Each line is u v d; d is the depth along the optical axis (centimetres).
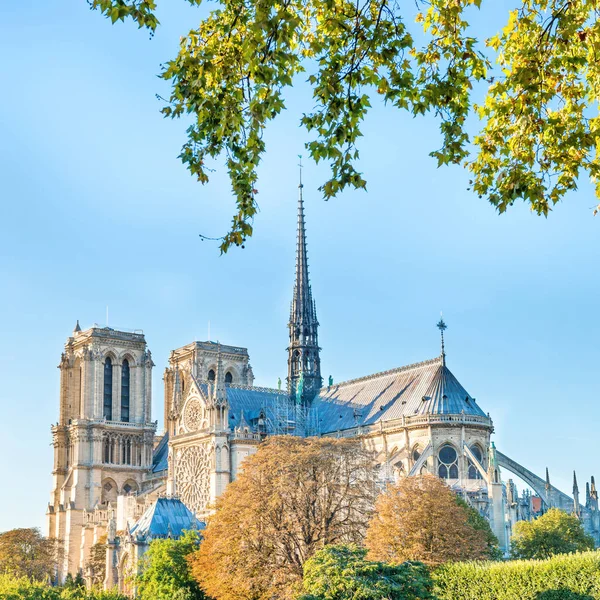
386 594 8475
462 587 9094
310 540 11594
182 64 3866
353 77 3806
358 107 3838
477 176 4259
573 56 3891
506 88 4038
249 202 3972
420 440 17850
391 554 10962
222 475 19250
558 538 14012
